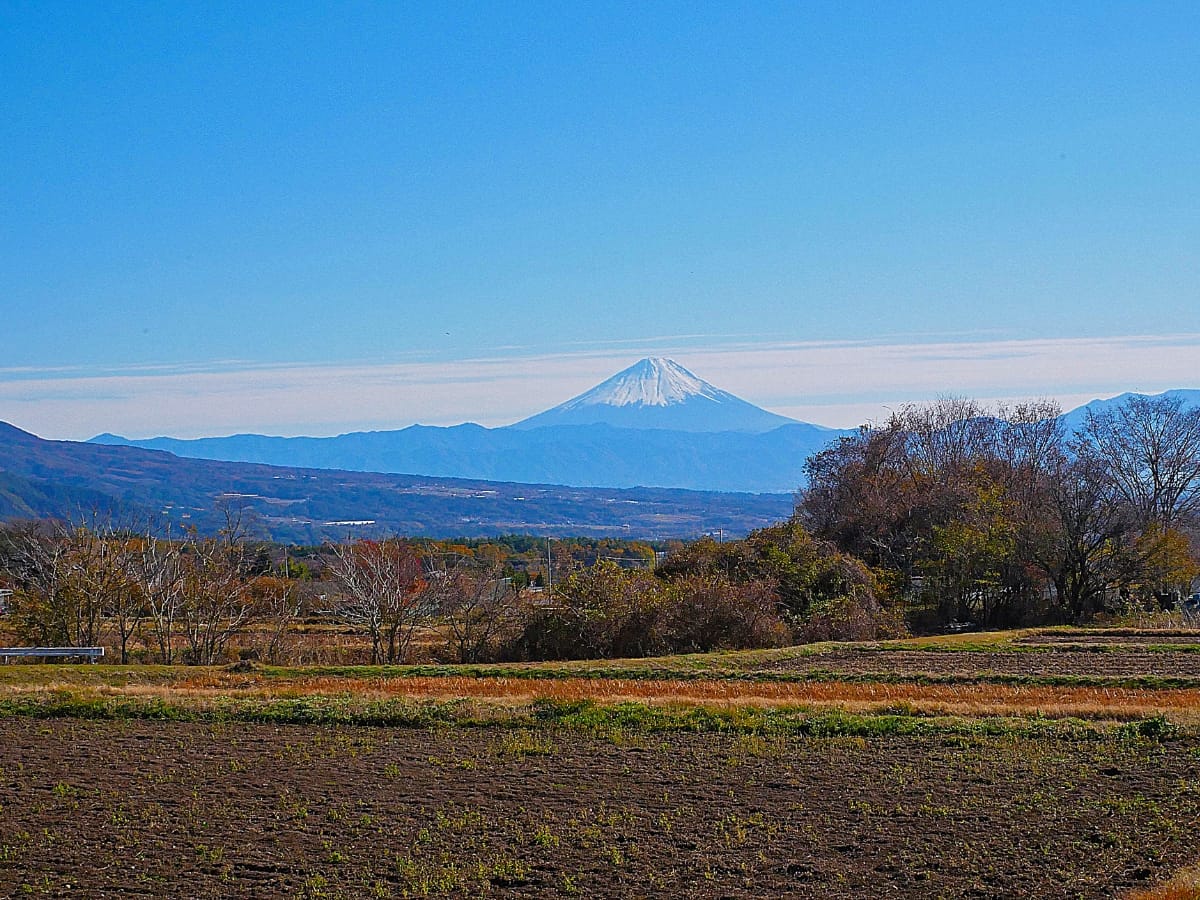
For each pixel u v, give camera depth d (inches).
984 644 1734.7
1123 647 1659.7
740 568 2156.7
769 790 718.5
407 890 534.6
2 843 609.3
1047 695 1158.3
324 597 2235.5
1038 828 622.5
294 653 1927.9
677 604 1891.0
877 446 3073.3
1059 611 2539.4
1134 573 2497.5
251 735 925.2
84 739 909.2
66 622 1919.3
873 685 1273.4
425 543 3321.9
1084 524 2519.7
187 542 2078.0
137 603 1978.3
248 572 2266.2
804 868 561.0
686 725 938.1
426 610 1936.5
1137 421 3036.4
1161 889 503.8
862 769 773.3
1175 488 2970.0
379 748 866.1
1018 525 2544.3
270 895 528.4
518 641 1904.5
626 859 580.1
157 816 663.8
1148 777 733.9
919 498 2775.6
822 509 2994.6
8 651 1669.5
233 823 648.4
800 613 2105.1
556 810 674.8
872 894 525.7
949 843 598.9
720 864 569.3
